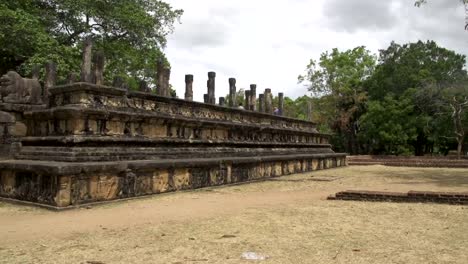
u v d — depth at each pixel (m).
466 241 6.87
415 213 9.66
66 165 10.20
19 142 14.81
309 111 33.28
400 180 19.36
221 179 16.25
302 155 24.53
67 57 22.64
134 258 5.84
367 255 6.00
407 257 5.90
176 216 9.31
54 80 14.86
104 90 12.40
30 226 8.20
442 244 6.66
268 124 23.30
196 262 5.64
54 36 25.12
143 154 13.37
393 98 44.81
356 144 52.09
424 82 43.16
